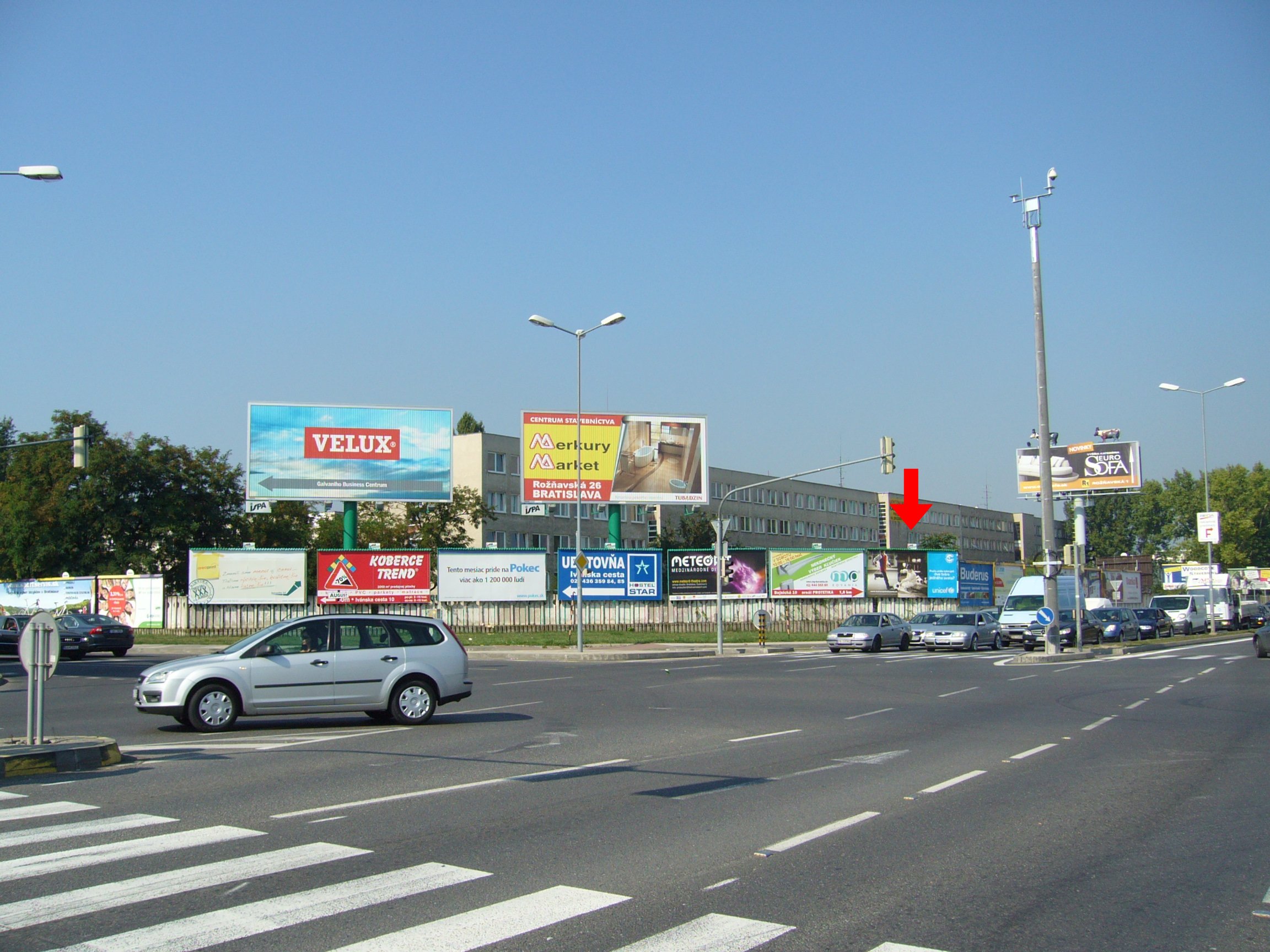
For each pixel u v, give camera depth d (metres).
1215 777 11.02
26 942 5.66
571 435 48.78
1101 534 117.88
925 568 56.41
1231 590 64.31
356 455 46.19
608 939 5.75
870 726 15.85
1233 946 5.69
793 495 102.19
